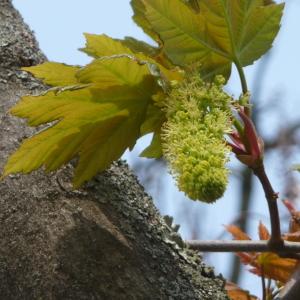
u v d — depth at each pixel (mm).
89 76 1240
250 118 1271
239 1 1288
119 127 1280
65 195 1279
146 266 1263
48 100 1246
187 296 1263
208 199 1188
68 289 1236
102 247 1256
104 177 1307
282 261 1440
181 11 1282
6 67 1355
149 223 1295
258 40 1297
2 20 1395
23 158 1257
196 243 1408
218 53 1291
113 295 1239
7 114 1321
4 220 1264
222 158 1201
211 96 1244
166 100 1264
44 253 1248
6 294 1245
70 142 1268
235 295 1482
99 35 1245
